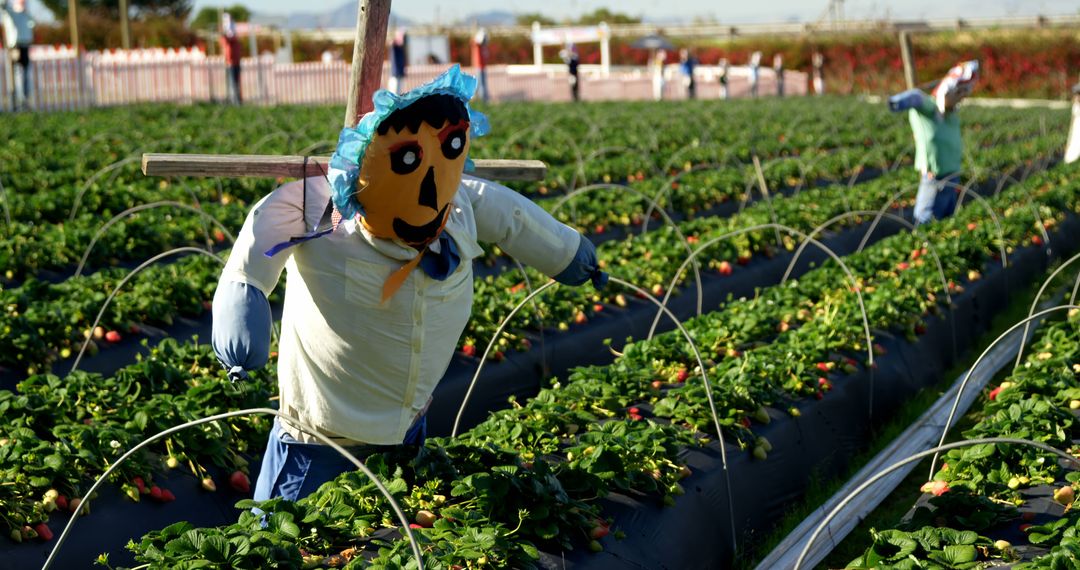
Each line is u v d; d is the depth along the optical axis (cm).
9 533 514
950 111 1344
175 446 607
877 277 1041
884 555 484
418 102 435
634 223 1416
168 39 5491
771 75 5441
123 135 2055
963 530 507
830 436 742
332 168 434
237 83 3328
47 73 3047
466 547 448
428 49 5212
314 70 3812
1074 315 848
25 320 780
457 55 6244
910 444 785
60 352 795
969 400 880
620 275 1002
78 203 1173
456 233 479
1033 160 2128
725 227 1216
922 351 923
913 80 1492
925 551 482
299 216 457
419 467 509
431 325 481
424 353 486
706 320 840
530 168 523
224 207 1244
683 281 1075
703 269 1125
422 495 500
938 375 937
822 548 629
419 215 449
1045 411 612
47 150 1761
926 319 965
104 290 881
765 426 685
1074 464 578
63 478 545
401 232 452
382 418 493
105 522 548
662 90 4928
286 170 456
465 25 6694
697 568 562
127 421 619
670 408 657
